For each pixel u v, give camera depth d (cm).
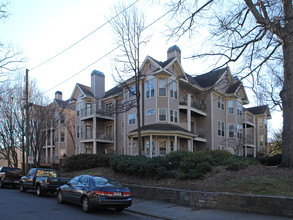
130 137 2612
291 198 816
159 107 2539
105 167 2095
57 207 1065
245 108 4509
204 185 1155
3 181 1900
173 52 2888
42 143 2638
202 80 3194
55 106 2798
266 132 4588
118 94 3066
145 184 1375
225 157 1480
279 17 1091
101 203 931
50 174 1594
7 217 848
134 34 1761
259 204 876
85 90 3453
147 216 953
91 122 3416
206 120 3078
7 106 2548
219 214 898
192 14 1228
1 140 2861
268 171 1177
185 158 1427
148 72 2684
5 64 1476
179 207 1054
